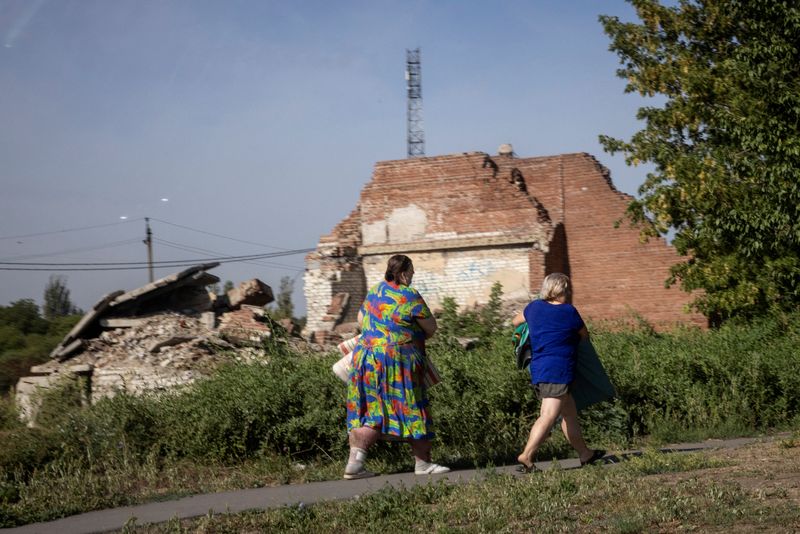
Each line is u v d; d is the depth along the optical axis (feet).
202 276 54.80
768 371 40.52
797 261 53.67
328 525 17.99
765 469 21.49
